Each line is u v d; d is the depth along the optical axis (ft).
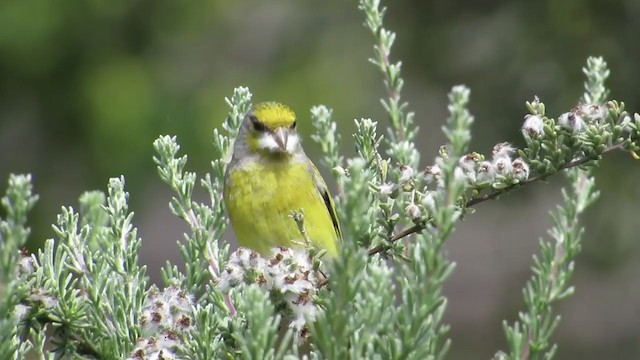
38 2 54.60
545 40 47.42
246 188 23.76
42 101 55.11
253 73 56.54
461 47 49.16
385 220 14.51
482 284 65.82
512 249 63.82
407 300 11.19
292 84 55.67
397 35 49.96
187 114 54.60
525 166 14.34
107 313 16.42
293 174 23.77
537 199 51.01
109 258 16.02
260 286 13.56
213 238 17.69
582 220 48.32
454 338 60.64
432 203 14.17
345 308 11.01
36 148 55.57
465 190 14.52
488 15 48.85
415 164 17.34
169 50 56.70
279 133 23.56
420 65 49.65
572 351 55.88
